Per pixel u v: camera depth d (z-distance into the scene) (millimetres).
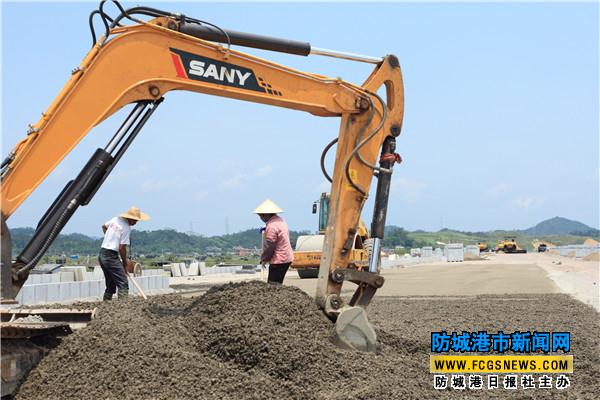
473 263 50750
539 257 72375
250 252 107750
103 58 6977
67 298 15695
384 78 8828
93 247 82875
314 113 8586
